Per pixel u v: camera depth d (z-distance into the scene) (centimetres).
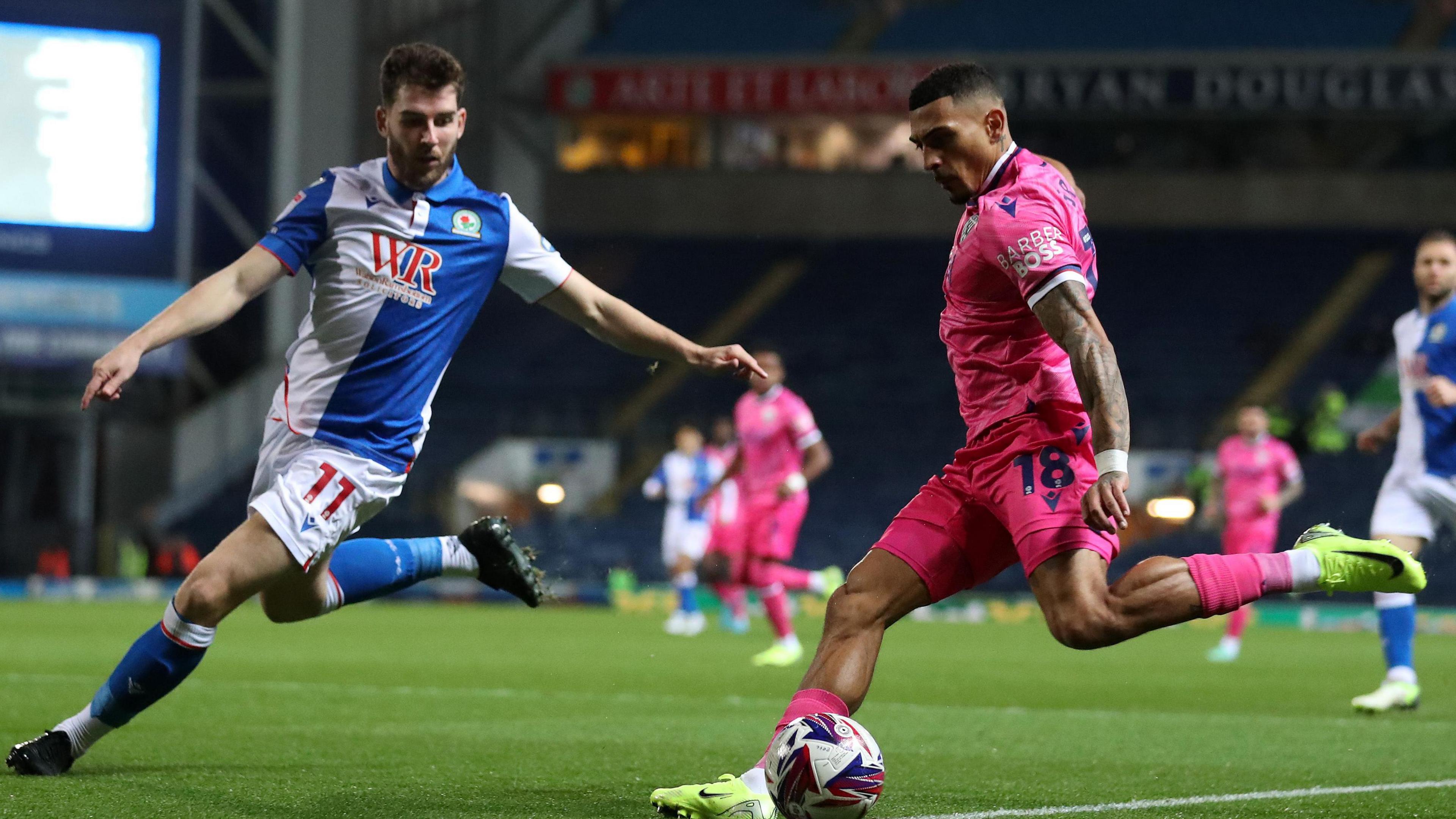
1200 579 1433
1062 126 11581
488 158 10888
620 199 11575
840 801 1377
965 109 1524
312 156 9956
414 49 1622
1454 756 2153
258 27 10081
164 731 2303
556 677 3603
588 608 8869
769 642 5438
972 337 1555
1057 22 11775
